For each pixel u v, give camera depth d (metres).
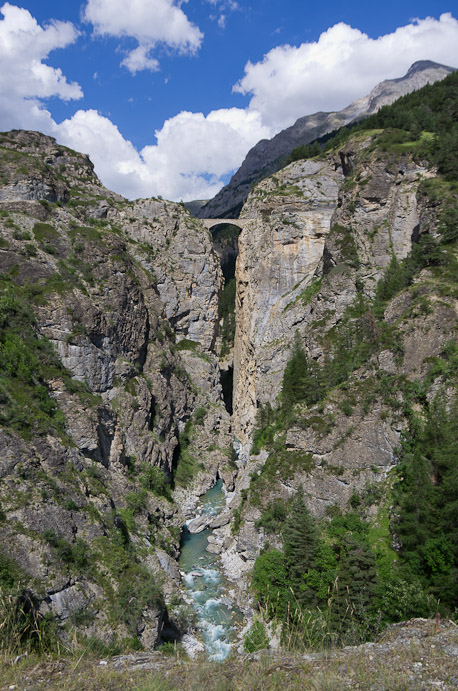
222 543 50.88
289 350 75.44
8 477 31.06
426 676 12.27
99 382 55.03
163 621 34.16
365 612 26.77
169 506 55.41
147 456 59.59
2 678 13.09
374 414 41.72
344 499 40.03
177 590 39.72
